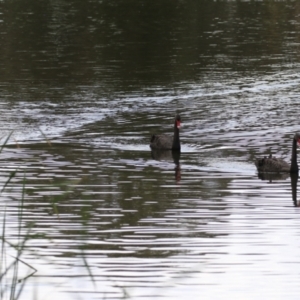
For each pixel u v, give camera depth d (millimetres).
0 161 26594
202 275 17047
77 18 61812
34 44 51000
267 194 23141
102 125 32594
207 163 26938
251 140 30297
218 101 37094
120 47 50188
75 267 17359
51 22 59750
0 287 15062
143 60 46250
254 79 41719
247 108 35656
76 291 16250
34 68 44000
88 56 47281
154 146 28875
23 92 38438
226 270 17250
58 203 21844
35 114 34188
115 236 19219
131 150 28734
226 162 27094
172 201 22203
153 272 17062
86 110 35125
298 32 55875
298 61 46219
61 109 35219
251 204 22047
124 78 41719
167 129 32156
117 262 17594
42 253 18109
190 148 29156
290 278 16891
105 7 67688
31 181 24109
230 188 23734
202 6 68750
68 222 20203
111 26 58000
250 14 64438
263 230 19766
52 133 31109
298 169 25703
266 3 70875
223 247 18562
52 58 46719
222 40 52656
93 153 28094
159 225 20062
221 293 16188
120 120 33531
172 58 46906
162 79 41594
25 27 57500
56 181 24109
